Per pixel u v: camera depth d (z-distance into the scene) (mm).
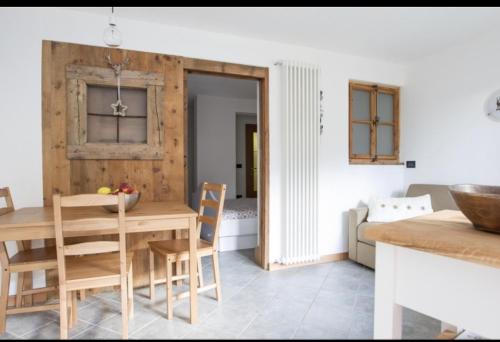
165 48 2672
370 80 3598
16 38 2293
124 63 2543
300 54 3195
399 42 3119
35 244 2365
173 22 2637
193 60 2760
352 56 3484
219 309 2225
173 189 2719
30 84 2328
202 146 5520
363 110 3719
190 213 2041
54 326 1988
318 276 2889
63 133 2406
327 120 3355
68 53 2404
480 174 3059
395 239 939
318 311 2199
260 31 2830
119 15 2504
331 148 3379
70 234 1876
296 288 2607
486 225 925
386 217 3090
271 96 3068
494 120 2936
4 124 2273
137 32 2588
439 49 3318
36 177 2354
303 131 3109
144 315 2135
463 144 3203
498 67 2891
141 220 1934
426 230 976
